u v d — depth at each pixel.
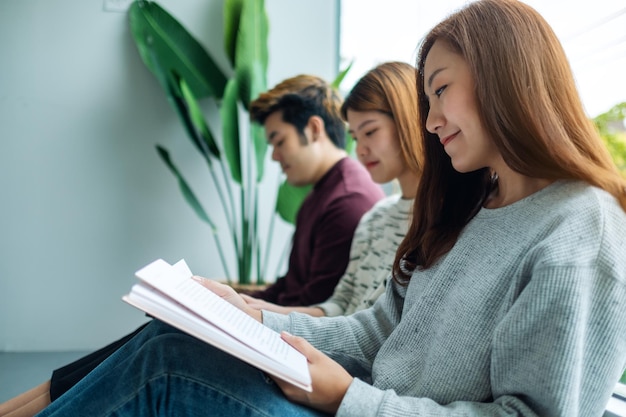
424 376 0.66
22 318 2.10
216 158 2.12
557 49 0.66
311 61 2.25
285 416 0.59
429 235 0.81
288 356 0.59
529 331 0.54
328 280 1.28
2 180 2.08
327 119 1.52
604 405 0.56
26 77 2.10
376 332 0.86
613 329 0.54
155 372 0.60
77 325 2.13
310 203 1.47
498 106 0.64
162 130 2.16
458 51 0.68
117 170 2.14
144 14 2.04
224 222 2.19
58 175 2.12
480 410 0.56
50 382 0.87
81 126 2.12
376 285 1.10
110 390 0.61
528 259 0.58
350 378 0.62
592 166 0.63
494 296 0.62
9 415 0.84
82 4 2.12
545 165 0.64
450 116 0.68
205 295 0.65
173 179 2.17
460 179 0.83
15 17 2.09
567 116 0.64
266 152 2.00
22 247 2.10
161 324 0.72
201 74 2.05
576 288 0.53
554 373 0.52
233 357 0.62
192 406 0.60
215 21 2.19
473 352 0.62
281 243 2.22
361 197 1.35
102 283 2.14
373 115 1.11
